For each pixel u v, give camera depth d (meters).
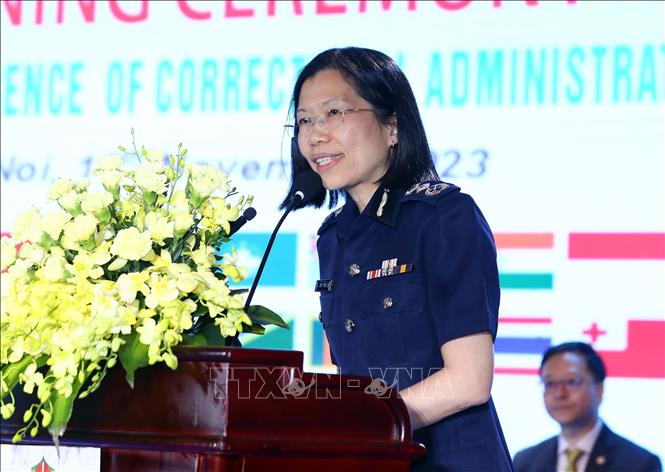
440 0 5.57
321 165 3.14
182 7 5.89
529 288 5.38
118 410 2.33
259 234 5.60
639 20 5.35
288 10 5.77
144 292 2.40
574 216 5.36
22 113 6.02
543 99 5.42
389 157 3.20
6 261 2.56
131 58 5.93
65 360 2.32
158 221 2.55
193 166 2.73
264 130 5.72
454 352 2.87
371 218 3.12
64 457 2.46
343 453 2.27
